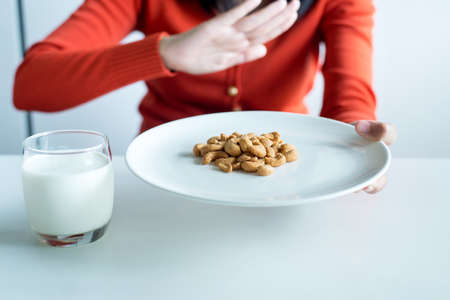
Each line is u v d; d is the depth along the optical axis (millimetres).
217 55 759
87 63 802
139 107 1022
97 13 921
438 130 1777
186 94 967
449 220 554
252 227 545
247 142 575
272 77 965
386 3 1644
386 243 515
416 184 635
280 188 521
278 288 458
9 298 444
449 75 1707
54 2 1658
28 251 502
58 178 483
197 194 481
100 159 512
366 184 500
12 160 708
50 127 1808
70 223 496
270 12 730
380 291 454
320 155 591
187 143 632
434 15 1643
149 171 551
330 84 870
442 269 479
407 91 1742
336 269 480
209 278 470
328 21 949
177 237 527
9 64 1670
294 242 519
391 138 596
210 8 935
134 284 462
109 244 514
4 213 564
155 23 962
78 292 452
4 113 1725
